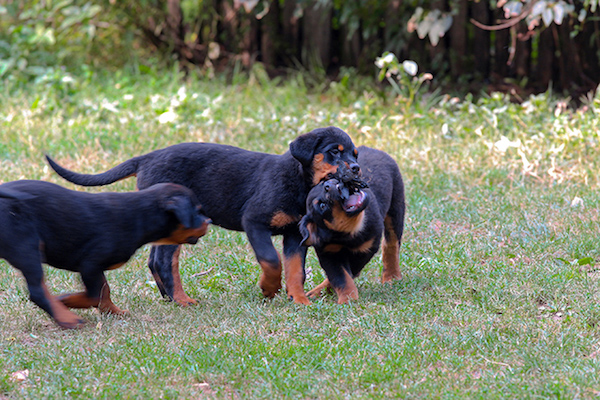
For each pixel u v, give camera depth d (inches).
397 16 607.5
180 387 194.1
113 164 428.1
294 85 612.4
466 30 602.2
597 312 239.8
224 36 696.4
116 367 204.4
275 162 272.1
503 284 268.8
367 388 193.8
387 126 494.6
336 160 253.8
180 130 488.1
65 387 191.8
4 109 542.6
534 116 484.4
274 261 262.4
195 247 330.0
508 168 413.7
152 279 297.4
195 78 623.8
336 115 513.3
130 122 504.7
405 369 201.3
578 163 412.5
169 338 227.9
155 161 281.0
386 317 239.9
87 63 673.0
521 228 331.0
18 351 216.7
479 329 229.9
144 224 239.3
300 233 262.7
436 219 355.3
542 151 430.3
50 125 507.5
